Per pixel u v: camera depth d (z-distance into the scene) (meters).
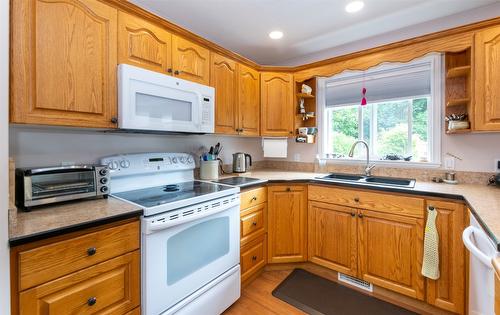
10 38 1.06
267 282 2.11
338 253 2.07
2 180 0.84
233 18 2.12
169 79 1.66
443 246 1.61
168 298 1.35
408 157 2.32
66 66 1.23
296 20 2.16
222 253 1.73
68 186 1.33
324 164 2.75
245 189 2.00
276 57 3.01
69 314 1.01
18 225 0.99
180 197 1.52
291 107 2.65
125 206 1.29
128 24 1.49
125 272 1.20
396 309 1.75
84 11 1.30
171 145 2.18
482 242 1.04
